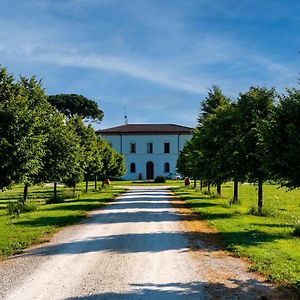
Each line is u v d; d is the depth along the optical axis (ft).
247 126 86.89
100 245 49.19
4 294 30.30
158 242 50.90
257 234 55.98
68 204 104.83
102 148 182.80
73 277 34.96
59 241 52.31
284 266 38.22
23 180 61.16
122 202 113.70
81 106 329.31
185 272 36.76
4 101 61.21
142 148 331.16
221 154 92.63
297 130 54.13
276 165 56.24
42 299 29.07
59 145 100.07
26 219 72.95
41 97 93.20
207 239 53.21
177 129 334.65
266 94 87.04
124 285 32.60
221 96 156.35
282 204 113.60
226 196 133.59
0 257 43.91
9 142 58.13
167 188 199.52
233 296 30.09
